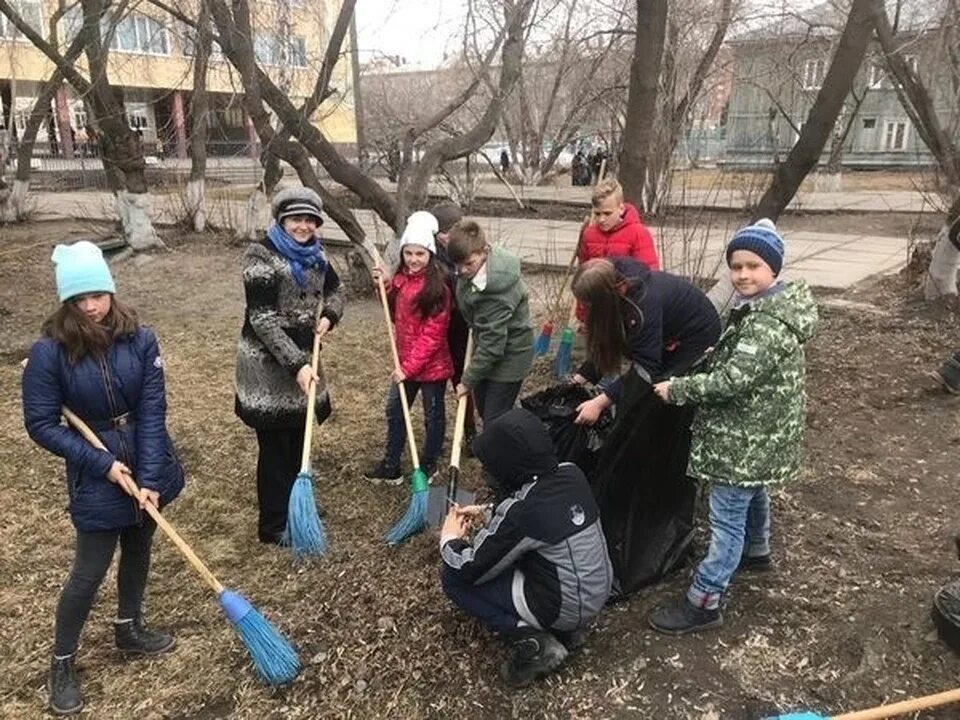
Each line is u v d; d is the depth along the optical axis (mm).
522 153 24625
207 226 14383
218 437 5328
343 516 4266
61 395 2797
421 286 4270
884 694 2795
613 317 3135
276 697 2990
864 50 6074
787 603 3254
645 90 6355
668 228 11047
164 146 16734
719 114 28844
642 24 6199
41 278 10641
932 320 7449
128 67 15297
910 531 3832
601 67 18453
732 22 13516
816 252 11969
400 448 4594
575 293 3174
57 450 2750
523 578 2857
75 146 29750
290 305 3748
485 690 2916
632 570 3314
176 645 3299
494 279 3932
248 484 4695
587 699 2840
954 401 5504
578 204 18531
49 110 16812
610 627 3170
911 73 8477
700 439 2988
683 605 3148
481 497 4324
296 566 3822
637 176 6609
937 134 8617
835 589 3342
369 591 3518
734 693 2826
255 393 3783
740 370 2758
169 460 3012
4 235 14328
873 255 11648
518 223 16156
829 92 6207
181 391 6203
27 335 7934
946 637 2959
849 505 4098
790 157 6562
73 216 16844
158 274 10867
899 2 8578
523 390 5895
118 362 2834
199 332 7930
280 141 8180
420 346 4301
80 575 2920
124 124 11797
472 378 4055
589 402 3387
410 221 4328
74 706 2973
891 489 4270
